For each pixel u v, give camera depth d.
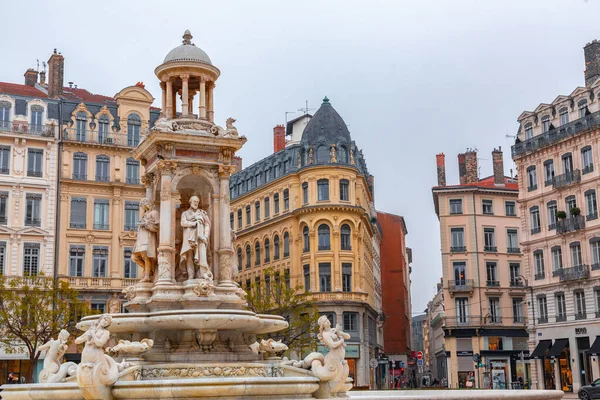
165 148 19.42
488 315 74.88
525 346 75.19
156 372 15.97
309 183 66.50
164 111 20.92
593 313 54.72
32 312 44.16
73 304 46.84
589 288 55.25
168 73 20.78
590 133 55.78
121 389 13.81
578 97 57.84
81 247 57.44
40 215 56.59
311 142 68.00
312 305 56.28
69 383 14.21
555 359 57.75
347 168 66.50
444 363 109.75
